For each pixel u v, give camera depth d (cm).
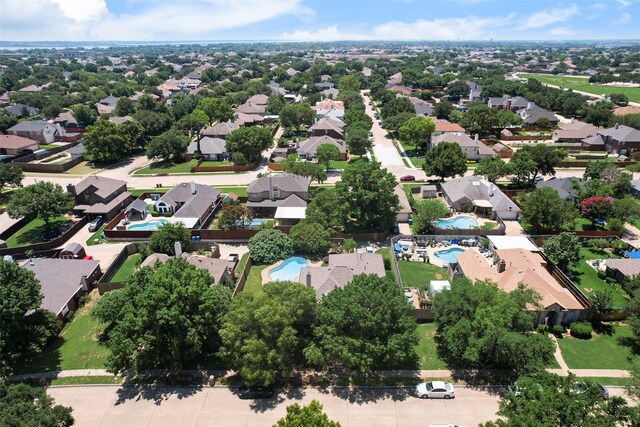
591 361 4925
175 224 7619
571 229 8000
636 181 9981
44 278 6266
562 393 3409
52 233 8431
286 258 7281
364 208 7744
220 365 4984
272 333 4447
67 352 5275
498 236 7575
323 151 11375
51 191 8425
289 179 9444
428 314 5662
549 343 4488
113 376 4878
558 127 15512
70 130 16575
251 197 9344
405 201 8919
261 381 4531
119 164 13050
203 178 11588
